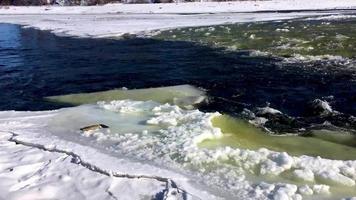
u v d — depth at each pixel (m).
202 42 21.50
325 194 6.12
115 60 18.48
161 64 17.00
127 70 16.31
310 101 11.23
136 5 49.09
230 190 6.23
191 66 16.25
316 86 12.59
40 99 13.02
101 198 5.93
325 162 7.03
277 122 9.84
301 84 12.88
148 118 9.91
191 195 5.90
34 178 6.52
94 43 23.89
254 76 14.09
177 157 7.46
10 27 35.88
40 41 26.06
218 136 8.66
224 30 24.81
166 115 9.90
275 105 11.13
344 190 6.27
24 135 8.67
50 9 52.81
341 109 10.61
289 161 7.03
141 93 12.59
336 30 21.33
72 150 7.68
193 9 41.75
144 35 25.50
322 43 18.33
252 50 18.48
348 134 8.90
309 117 10.19
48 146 7.93
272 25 25.48
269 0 46.19
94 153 7.57
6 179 6.43
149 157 7.52
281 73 14.30
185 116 9.79
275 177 6.72
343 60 15.51
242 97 11.94
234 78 13.99
